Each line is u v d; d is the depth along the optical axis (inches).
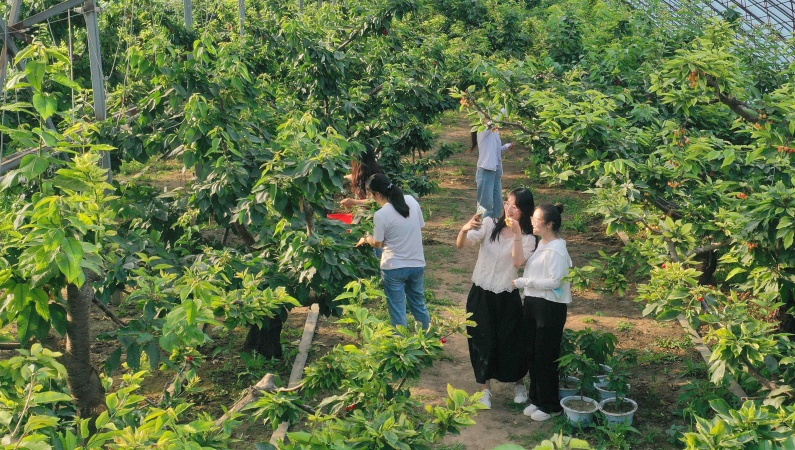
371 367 151.3
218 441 136.9
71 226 125.3
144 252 223.9
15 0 217.8
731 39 309.4
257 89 266.4
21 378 125.9
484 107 308.3
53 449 115.6
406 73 482.6
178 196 263.6
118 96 278.2
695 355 280.7
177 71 245.1
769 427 139.4
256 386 165.2
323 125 369.7
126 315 316.2
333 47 423.5
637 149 269.0
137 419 157.1
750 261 209.3
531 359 239.0
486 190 418.3
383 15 470.6
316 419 138.0
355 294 164.1
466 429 229.3
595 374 246.4
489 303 239.9
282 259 238.5
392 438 127.6
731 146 249.1
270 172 198.2
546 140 289.9
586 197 523.8
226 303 171.9
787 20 803.4
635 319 321.7
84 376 159.8
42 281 124.6
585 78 425.7
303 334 280.4
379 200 266.8
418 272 271.7
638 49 447.8
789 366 190.4
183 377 183.3
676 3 792.3
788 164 228.7
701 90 263.7
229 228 276.2
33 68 127.8
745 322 186.1
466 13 812.6
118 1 411.8
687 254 239.9
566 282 230.5
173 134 251.6
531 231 236.7
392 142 441.4
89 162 135.5
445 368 273.6
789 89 270.2
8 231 134.3
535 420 235.8
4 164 205.6
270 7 521.7
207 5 513.3
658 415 236.1
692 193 261.0
